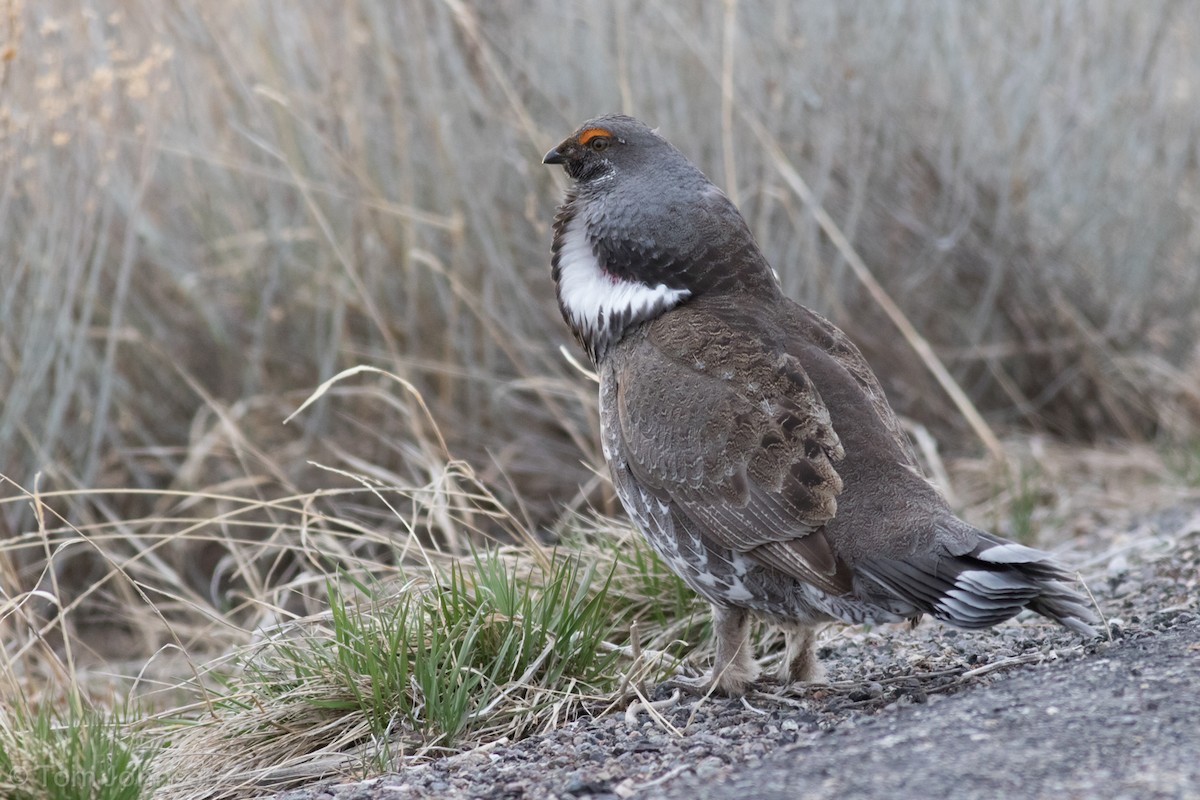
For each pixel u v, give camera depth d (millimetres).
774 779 5594
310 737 7324
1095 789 5031
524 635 7594
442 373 13172
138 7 12922
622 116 8266
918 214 14211
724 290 7645
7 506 11992
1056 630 7938
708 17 13484
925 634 8422
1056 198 14742
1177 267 15305
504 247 13000
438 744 7094
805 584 6812
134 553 12109
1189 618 7516
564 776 6191
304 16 13227
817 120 13781
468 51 13125
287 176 13000
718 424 6980
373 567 9062
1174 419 14148
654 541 7418
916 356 13938
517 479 12711
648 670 7898
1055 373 14500
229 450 12648
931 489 6734
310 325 13547
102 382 12156
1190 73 15391
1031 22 14719
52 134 11883
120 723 7695
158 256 13109
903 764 5535
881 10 14078
